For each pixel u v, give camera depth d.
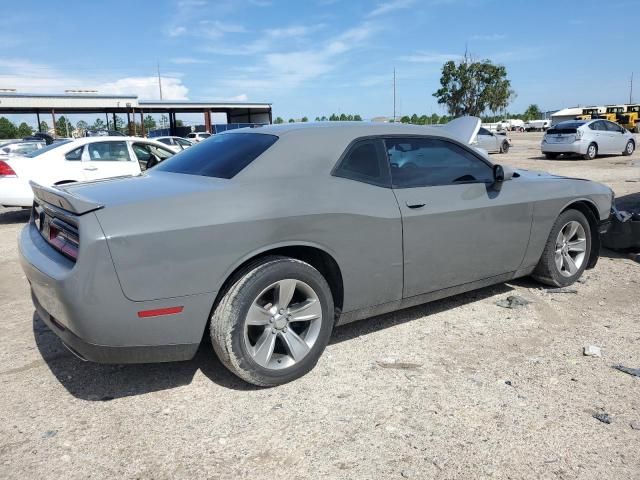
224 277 2.99
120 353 2.86
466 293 4.91
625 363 3.49
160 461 2.59
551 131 20.94
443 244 3.89
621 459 2.54
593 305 4.55
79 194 3.15
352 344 3.85
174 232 2.84
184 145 18.39
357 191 3.50
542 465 2.51
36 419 2.97
